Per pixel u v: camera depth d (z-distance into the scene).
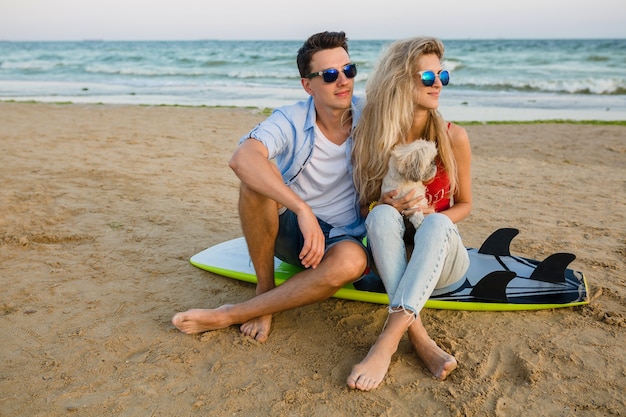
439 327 3.21
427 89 3.05
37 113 12.48
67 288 3.67
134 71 29.59
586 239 4.68
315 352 2.95
